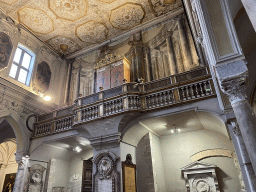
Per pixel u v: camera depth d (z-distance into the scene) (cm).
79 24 1423
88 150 1317
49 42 1553
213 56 465
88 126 952
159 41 1344
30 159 1154
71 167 1351
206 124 928
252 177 573
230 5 522
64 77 1617
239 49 452
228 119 661
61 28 1443
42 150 1185
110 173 840
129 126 897
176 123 944
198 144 1027
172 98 841
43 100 1354
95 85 1432
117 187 804
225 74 451
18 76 1315
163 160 1086
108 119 910
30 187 1119
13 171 1875
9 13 1281
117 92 942
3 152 1928
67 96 1523
